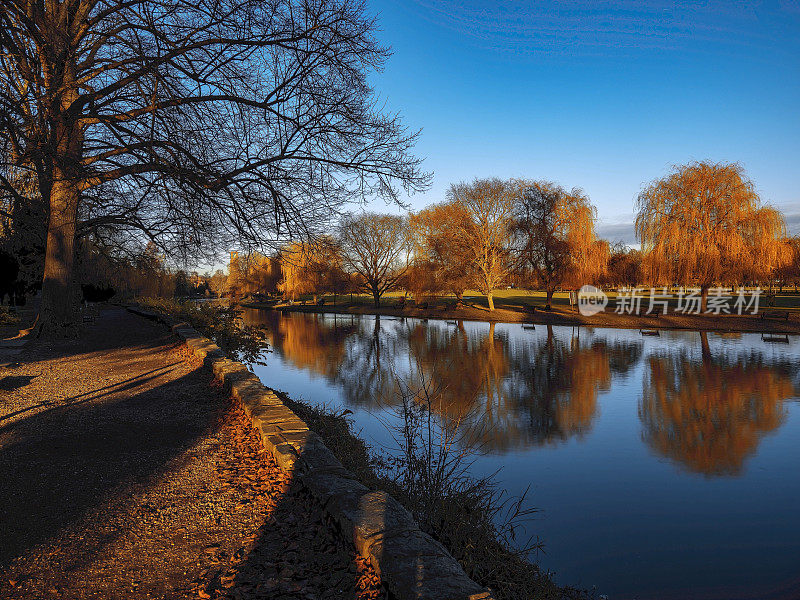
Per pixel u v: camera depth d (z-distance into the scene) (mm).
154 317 27672
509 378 20297
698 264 37250
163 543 3486
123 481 4672
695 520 8109
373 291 66375
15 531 3674
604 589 5988
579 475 10070
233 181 11688
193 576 3053
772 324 35750
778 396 16969
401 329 42562
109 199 13672
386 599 2707
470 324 45969
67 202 15242
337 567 3072
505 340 33375
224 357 11016
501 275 51594
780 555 6918
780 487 9500
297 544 3400
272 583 2906
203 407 7664
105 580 3027
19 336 16188
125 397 8398
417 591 2490
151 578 3041
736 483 9734
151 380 9914
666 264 38562
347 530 3371
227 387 8609
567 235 46156
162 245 13562
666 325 38844
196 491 4418
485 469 10367
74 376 10391
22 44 9688
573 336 35031
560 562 6715
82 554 3344
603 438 12562
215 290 105125
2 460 5254
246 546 3418
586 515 8234
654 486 9500
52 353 13820
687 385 18922
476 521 4945
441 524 4797
